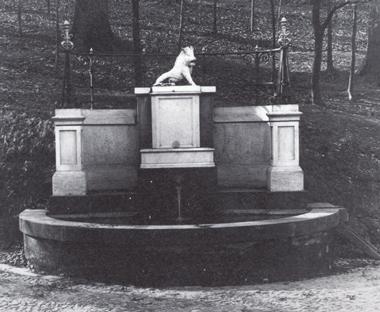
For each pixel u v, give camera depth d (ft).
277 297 24.09
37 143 38.83
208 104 33.40
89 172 34.65
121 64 58.80
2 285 25.64
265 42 75.46
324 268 29.19
